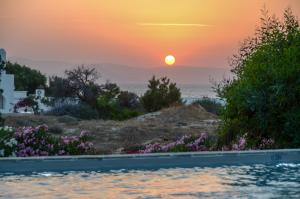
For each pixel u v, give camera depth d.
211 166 13.61
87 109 42.50
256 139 17.25
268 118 16.73
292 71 16.53
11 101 46.91
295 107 16.47
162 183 11.70
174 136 30.08
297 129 16.28
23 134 16.08
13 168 12.60
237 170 13.18
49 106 49.78
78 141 16.73
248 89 16.92
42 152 16.02
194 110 38.16
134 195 10.55
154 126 32.50
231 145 17.08
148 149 17.78
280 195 10.59
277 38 17.92
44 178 12.13
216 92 18.59
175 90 52.38
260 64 17.14
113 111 47.22
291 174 12.72
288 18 18.12
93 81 51.38
